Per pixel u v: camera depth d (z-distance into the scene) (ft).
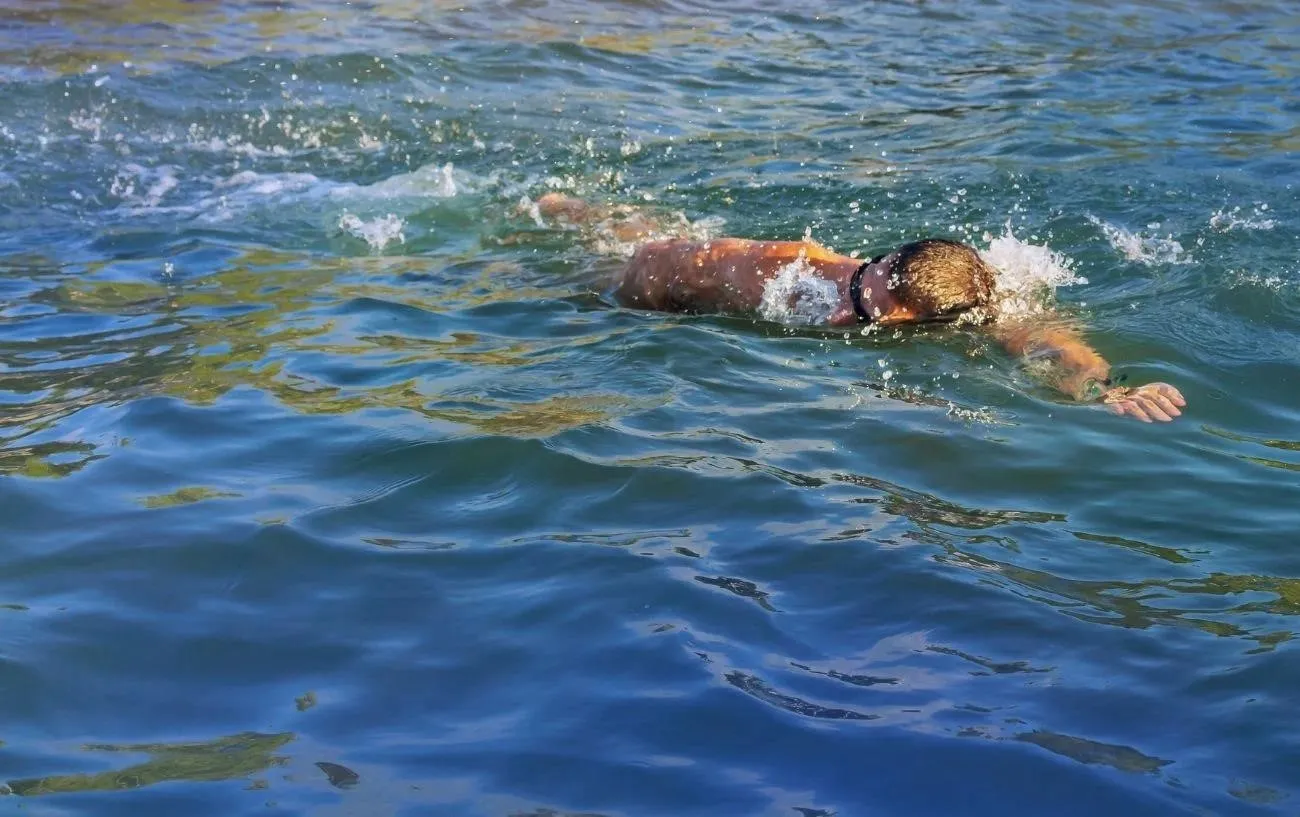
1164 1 45.14
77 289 23.17
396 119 32.42
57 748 11.47
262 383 19.07
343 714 11.88
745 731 11.44
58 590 13.89
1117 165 28.89
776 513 15.20
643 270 22.44
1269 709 11.62
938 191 27.48
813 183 28.27
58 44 36.24
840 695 11.92
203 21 39.11
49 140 30.30
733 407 18.01
